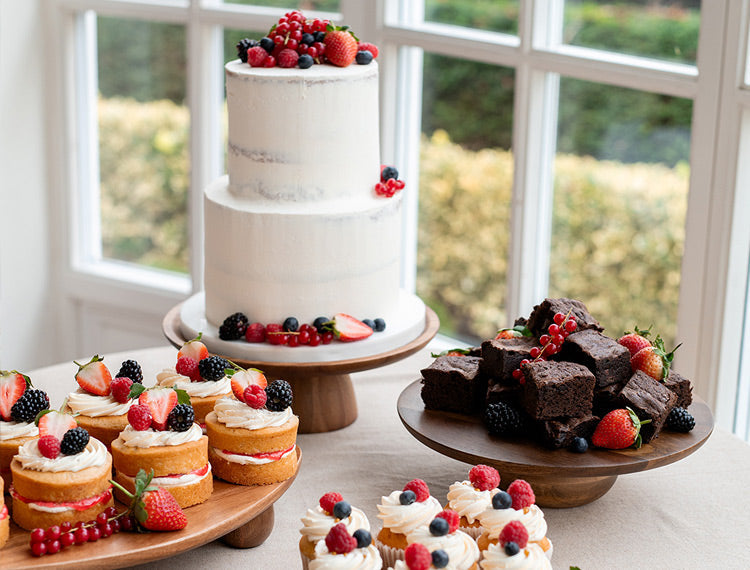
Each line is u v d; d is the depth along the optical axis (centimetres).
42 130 362
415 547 139
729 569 165
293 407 212
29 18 348
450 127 289
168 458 160
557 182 270
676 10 231
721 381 239
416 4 288
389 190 209
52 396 221
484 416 184
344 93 199
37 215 368
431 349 294
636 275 256
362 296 206
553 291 279
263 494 167
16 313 371
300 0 311
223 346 201
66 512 153
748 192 227
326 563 143
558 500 182
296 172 201
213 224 206
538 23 257
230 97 204
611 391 179
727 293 233
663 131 241
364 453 203
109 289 367
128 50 347
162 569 164
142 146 354
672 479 195
